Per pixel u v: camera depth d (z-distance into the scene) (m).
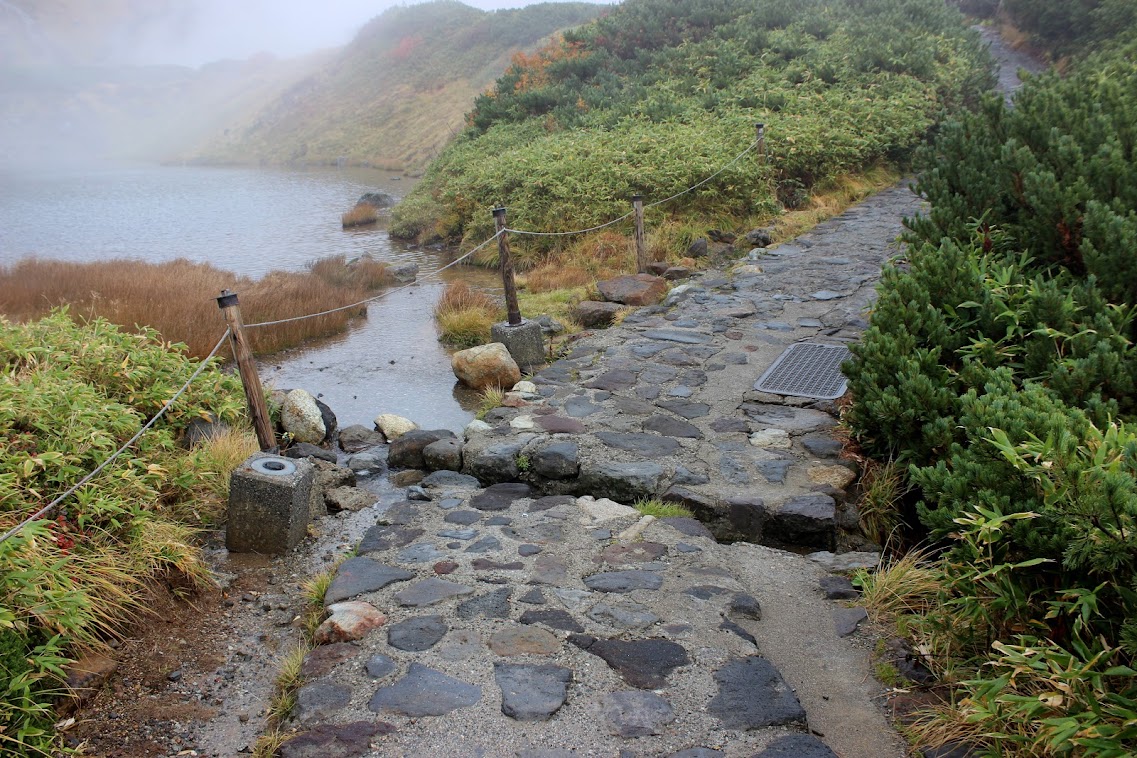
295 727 2.84
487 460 5.30
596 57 21.44
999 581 3.02
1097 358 4.22
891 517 4.64
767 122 14.33
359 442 6.36
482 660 3.17
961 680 2.93
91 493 4.11
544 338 8.59
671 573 3.87
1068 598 2.88
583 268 11.63
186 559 4.16
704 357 7.17
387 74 54.56
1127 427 3.71
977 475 3.23
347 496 5.23
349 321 10.88
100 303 10.57
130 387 5.95
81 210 28.94
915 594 3.58
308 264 15.70
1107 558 2.60
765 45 19.92
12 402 4.62
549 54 23.62
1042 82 8.27
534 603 3.60
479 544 4.22
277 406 6.64
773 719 2.80
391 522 4.56
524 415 6.01
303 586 4.19
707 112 16.03
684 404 6.10
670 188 12.51
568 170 13.64
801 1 23.83
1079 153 6.07
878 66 18.11
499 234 7.69
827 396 6.05
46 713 3.06
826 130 14.34
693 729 2.75
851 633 3.41
